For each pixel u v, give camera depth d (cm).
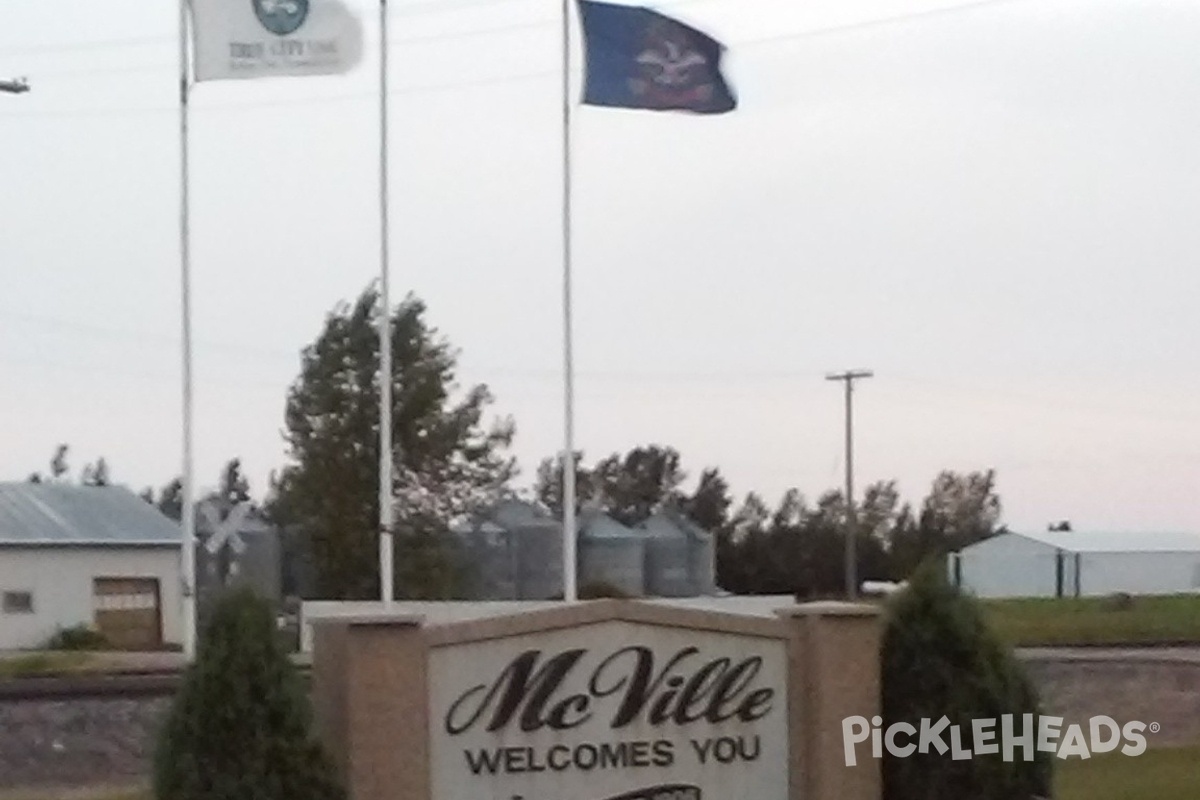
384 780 1372
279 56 3156
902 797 1511
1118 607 7238
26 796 2277
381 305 3744
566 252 3434
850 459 7688
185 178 3359
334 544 5116
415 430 5150
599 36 3111
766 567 9119
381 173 3494
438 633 1405
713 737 1481
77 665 4791
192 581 3388
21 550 6369
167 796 1304
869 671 1512
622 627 1464
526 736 1426
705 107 3120
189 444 3384
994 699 1504
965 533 9931
